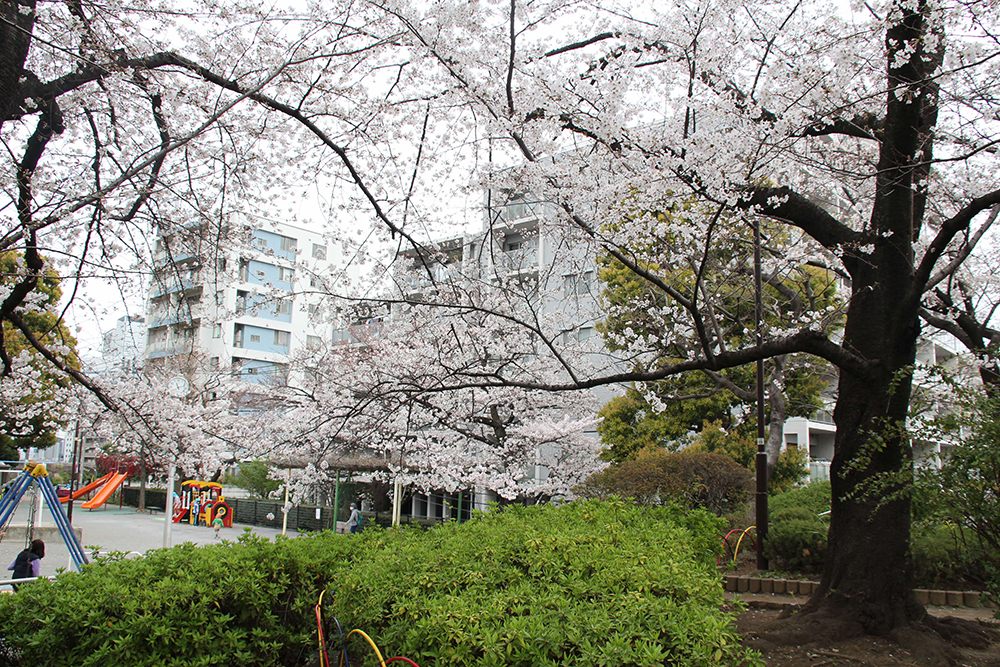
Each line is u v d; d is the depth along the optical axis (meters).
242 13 5.56
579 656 2.56
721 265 8.70
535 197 6.30
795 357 12.40
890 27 5.10
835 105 5.33
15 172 5.30
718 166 4.83
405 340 9.92
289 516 22.50
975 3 4.72
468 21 5.43
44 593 4.09
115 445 15.93
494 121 5.41
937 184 6.64
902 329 5.45
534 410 13.09
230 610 4.39
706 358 5.42
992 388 4.41
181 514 24.03
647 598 2.92
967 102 5.43
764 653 4.75
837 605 5.25
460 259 7.67
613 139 5.24
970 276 9.47
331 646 4.43
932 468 4.52
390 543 4.88
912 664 4.55
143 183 5.76
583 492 11.26
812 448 23.28
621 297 11.19
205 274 6.94
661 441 15.11
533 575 3.57
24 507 24.98
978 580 7.76
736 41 5.64
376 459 13.89
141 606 3.99
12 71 4.48
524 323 5.74
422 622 2.96
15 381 8.18
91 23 5.13
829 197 7.97
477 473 12.15
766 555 9.18
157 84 5.77
